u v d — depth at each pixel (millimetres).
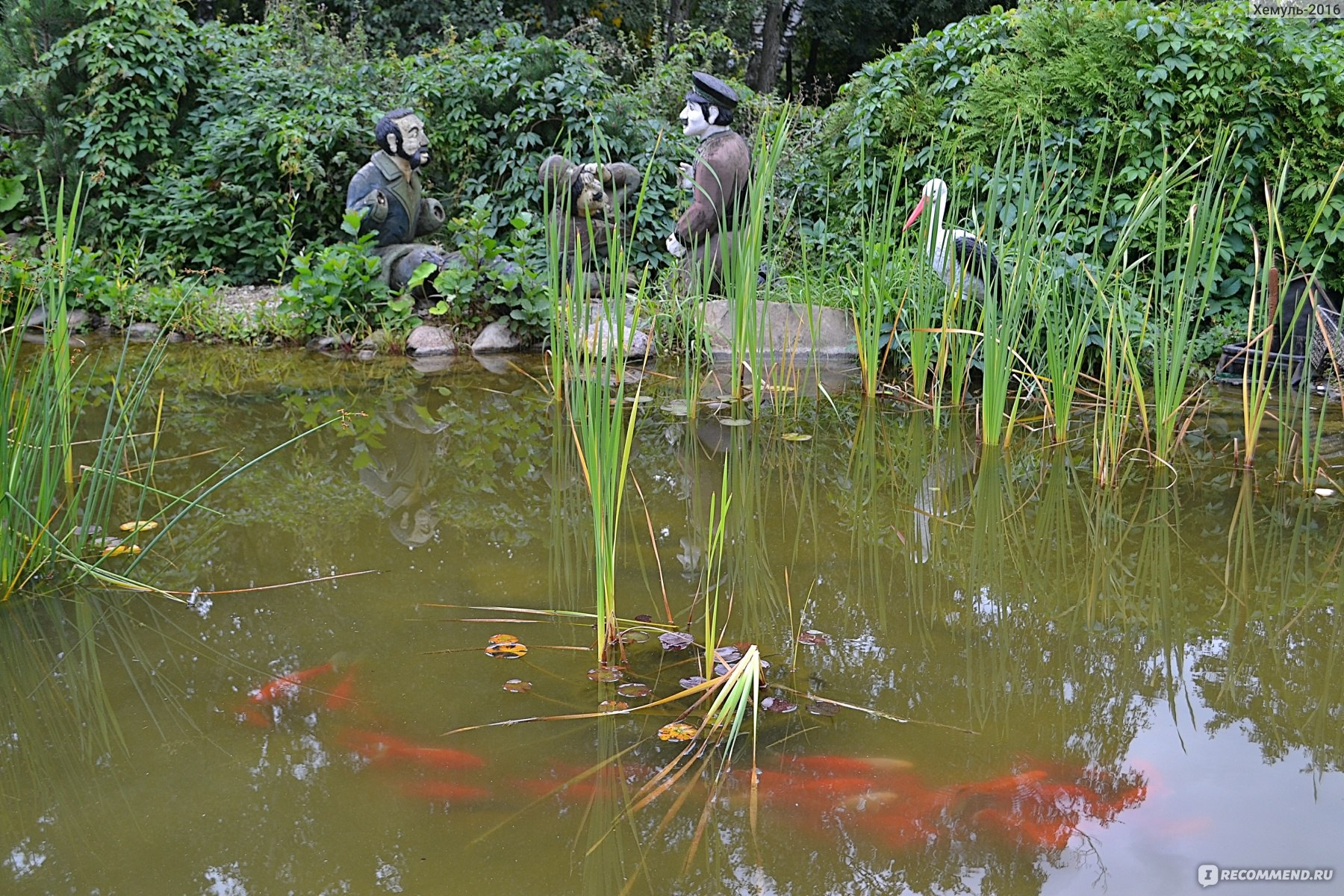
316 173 9922
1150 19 7789
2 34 10391
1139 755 2762
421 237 9602
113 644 3352
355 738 2801
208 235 9938
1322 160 7469
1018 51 8586
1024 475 5277
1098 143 7914
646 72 13398
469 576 3902
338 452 5504
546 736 2814
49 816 2486
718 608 3668
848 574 4012
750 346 6578
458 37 17328
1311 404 6582
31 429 4191
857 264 8172
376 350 7992
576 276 4184
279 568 3957
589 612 3605
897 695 3064
